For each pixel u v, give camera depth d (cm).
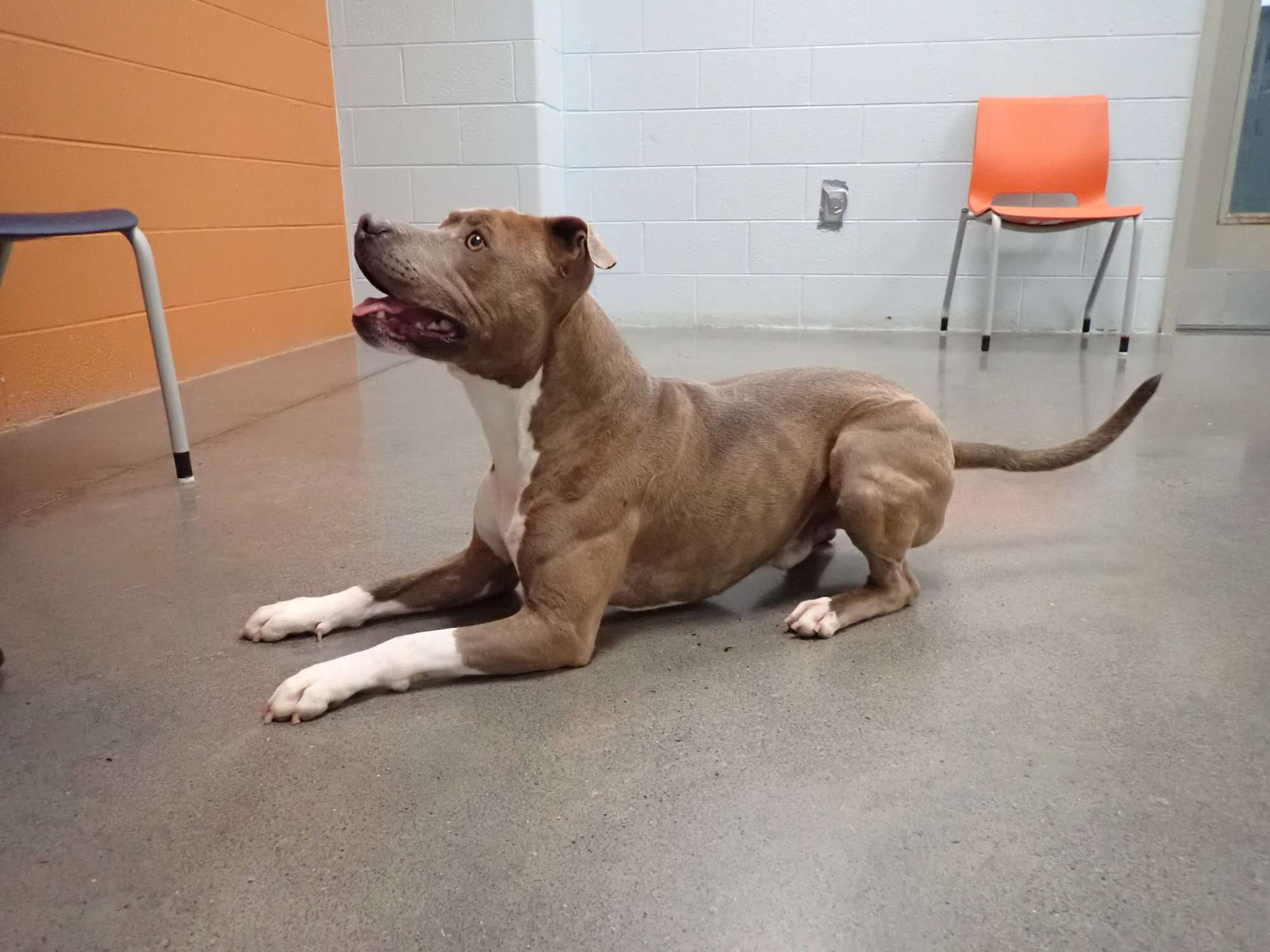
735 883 112
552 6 552
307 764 136
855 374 200
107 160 362
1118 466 290
